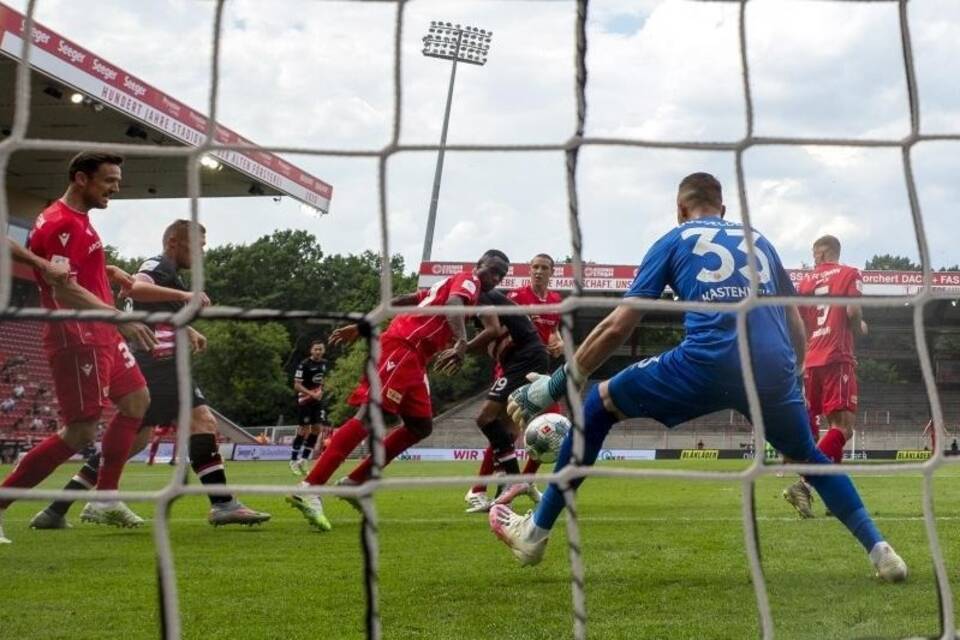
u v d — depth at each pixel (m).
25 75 3.15
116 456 8.65
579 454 3.27
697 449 51.44
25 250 7.00
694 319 5.67
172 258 9.75
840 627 4.52
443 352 10.09
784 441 5.83
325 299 108.75
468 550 7.49
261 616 4.87
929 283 3.83
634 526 9.07
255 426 80.19
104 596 5.44
